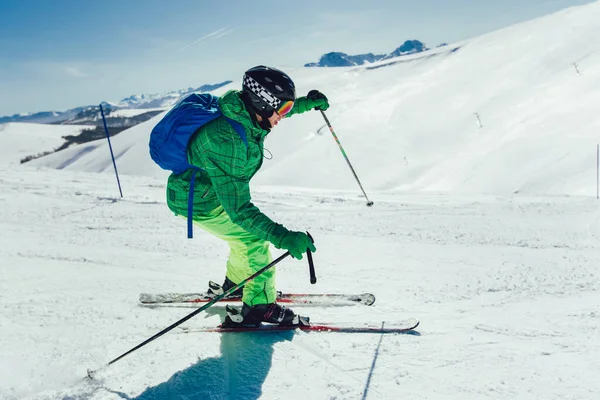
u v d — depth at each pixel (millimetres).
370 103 109938
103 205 8609
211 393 2059
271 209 10250
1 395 1971
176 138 2229
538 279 4164
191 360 2340
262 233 2223
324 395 2070
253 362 2346
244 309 2729
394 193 15570
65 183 11891
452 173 56719
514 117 73062
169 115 2277
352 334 2717
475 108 82750
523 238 6754
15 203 8047
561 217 9078
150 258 4477
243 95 2209
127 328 2727
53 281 3574
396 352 2484
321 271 4363
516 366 2334
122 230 6133
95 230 6074
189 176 2354
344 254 5234
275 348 2500
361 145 80188
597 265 4824
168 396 2021
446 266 4703
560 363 2363
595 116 55438
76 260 4273
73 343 2490
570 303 3416
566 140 48875
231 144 2137
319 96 3236
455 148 71750
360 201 11766
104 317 2881
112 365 2262
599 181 35094
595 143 45250
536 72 89938
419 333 2752
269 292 2713
